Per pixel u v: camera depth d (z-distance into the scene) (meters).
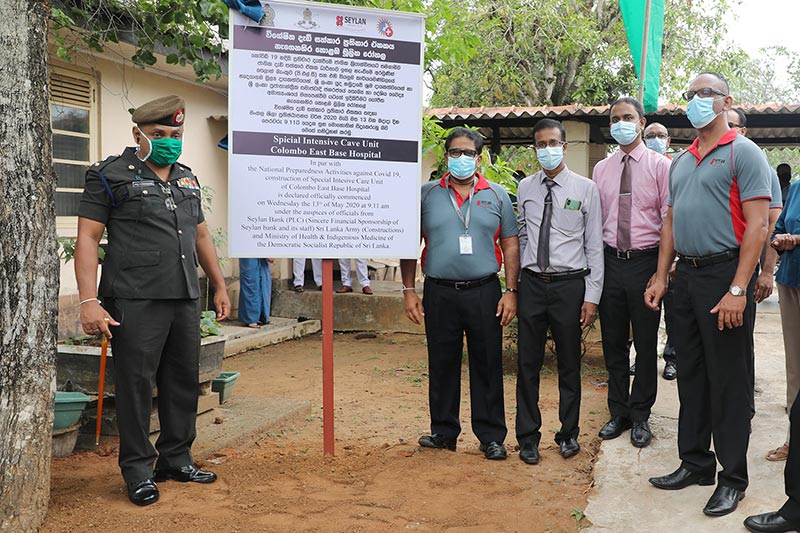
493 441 4.68
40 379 3.37
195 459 4.54
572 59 18.22
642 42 7.36
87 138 7.93
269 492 3.97
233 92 4.21
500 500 3.94
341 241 4.43
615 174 4.78
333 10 4.30
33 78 3.30
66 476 4.21
